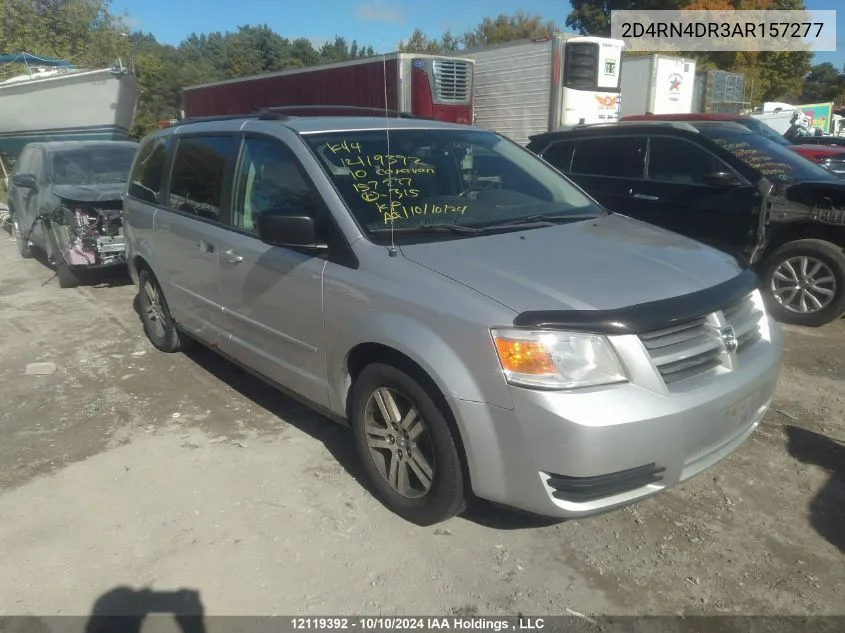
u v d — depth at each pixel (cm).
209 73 5581
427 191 372
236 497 348
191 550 308
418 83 1295
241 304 410
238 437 412
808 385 477
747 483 353
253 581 288
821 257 589
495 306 271
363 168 367
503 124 1402
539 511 269
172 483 363
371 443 333
